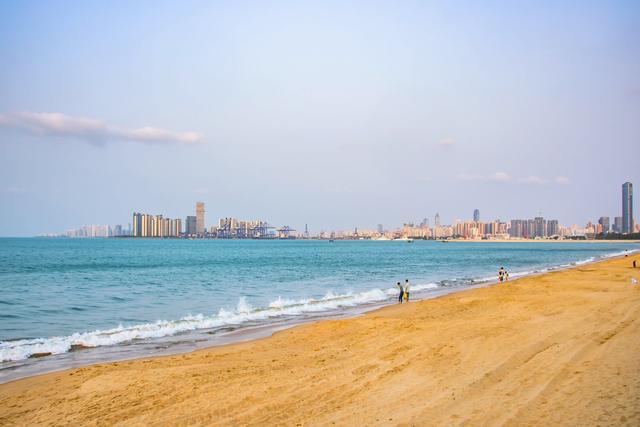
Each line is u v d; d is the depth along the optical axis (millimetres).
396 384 11969
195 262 87688
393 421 9500
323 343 17938
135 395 11773
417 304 29469
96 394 11922
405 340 17375
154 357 16797
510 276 58094
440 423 9258
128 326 24703
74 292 40156
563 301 27594
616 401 9711
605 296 29688
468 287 45312
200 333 22078
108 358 17188
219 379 13008
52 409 11023
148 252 132750
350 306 31656
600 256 115625
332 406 10578
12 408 11164
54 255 109125
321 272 65625
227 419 10055
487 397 10594
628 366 12273
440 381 12031
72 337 21094
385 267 78125
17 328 24062
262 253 135250
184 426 9750
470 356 14453
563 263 88188
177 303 33781
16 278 52906
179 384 12578
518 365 13094
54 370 15531
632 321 19422
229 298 36781
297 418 9938
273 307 30938
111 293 39625
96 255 111375
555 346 15133
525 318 21453
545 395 10438
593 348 14562
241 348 17578
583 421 8836
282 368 14148
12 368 15828
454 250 182250
